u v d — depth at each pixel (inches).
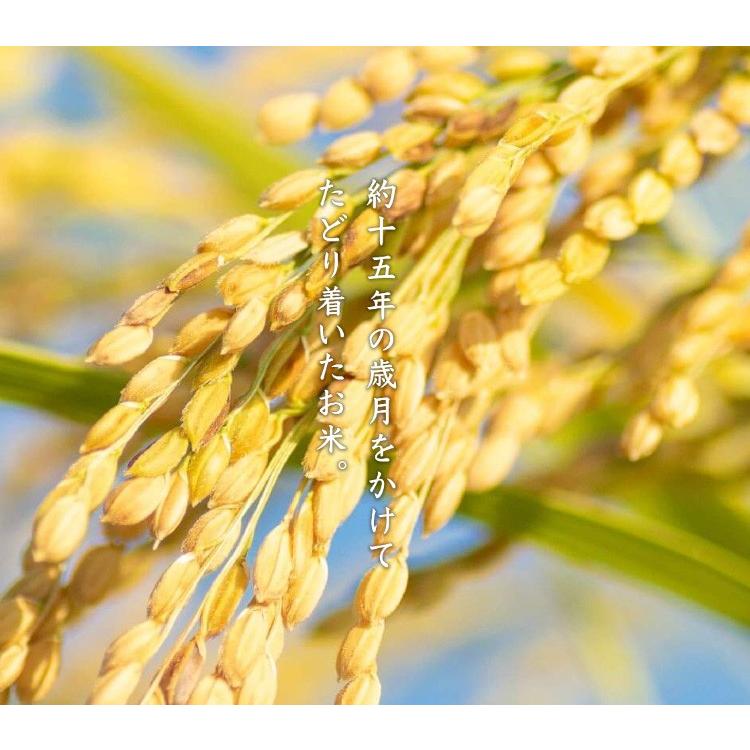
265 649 10.0
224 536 10.0
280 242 10.2
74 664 14.7
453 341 10.7
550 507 11.7
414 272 10.5
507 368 10.8
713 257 12.6
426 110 10.7
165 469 9.9
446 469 10.7
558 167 10.6
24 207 14.9
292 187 10.3
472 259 11.1
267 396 10.3
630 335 12.1
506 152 10.2
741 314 11.2
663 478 12.4
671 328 11.6
